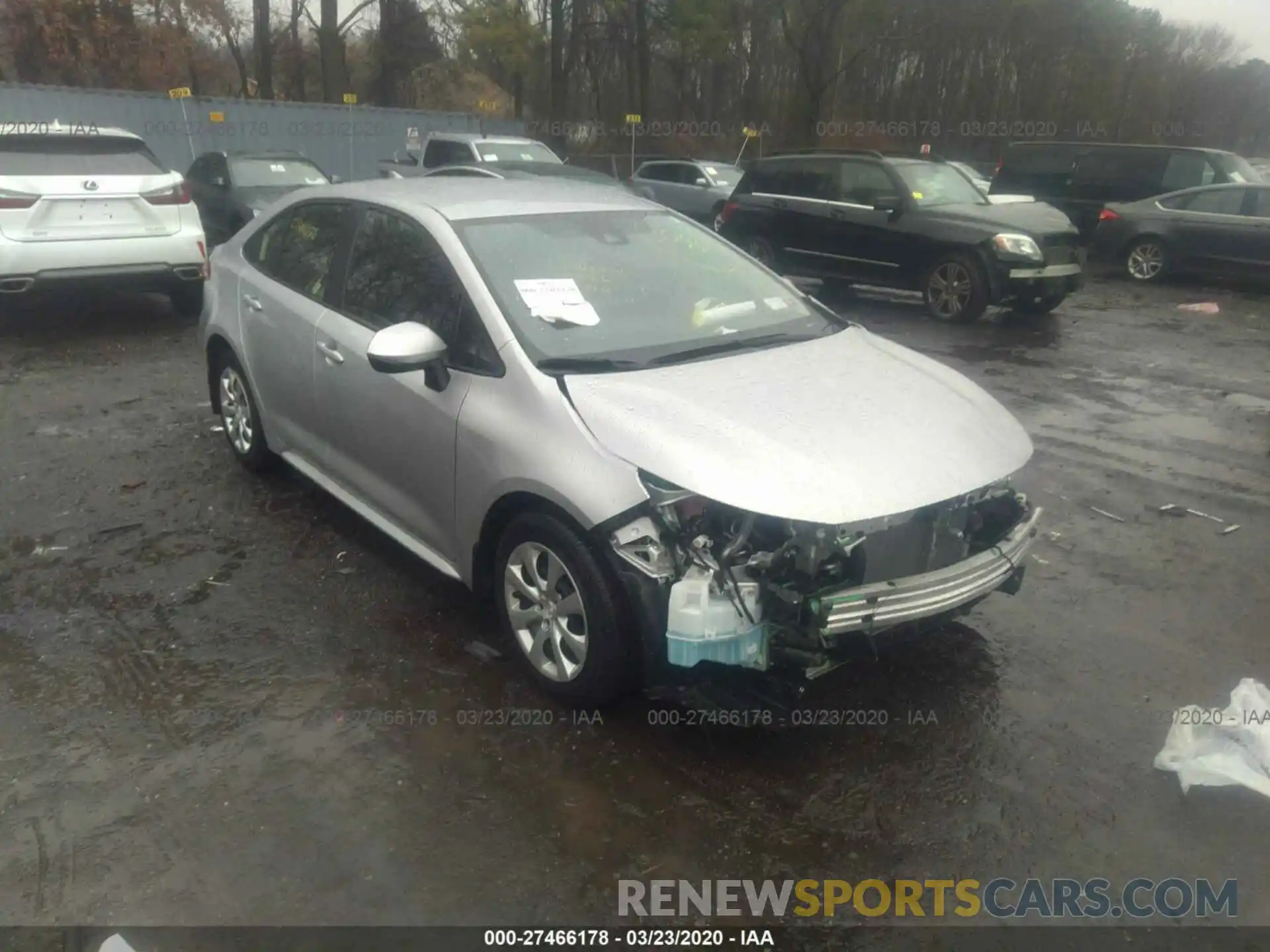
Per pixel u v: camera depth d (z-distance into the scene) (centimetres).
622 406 322
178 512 504
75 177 830
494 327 355
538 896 266
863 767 319
